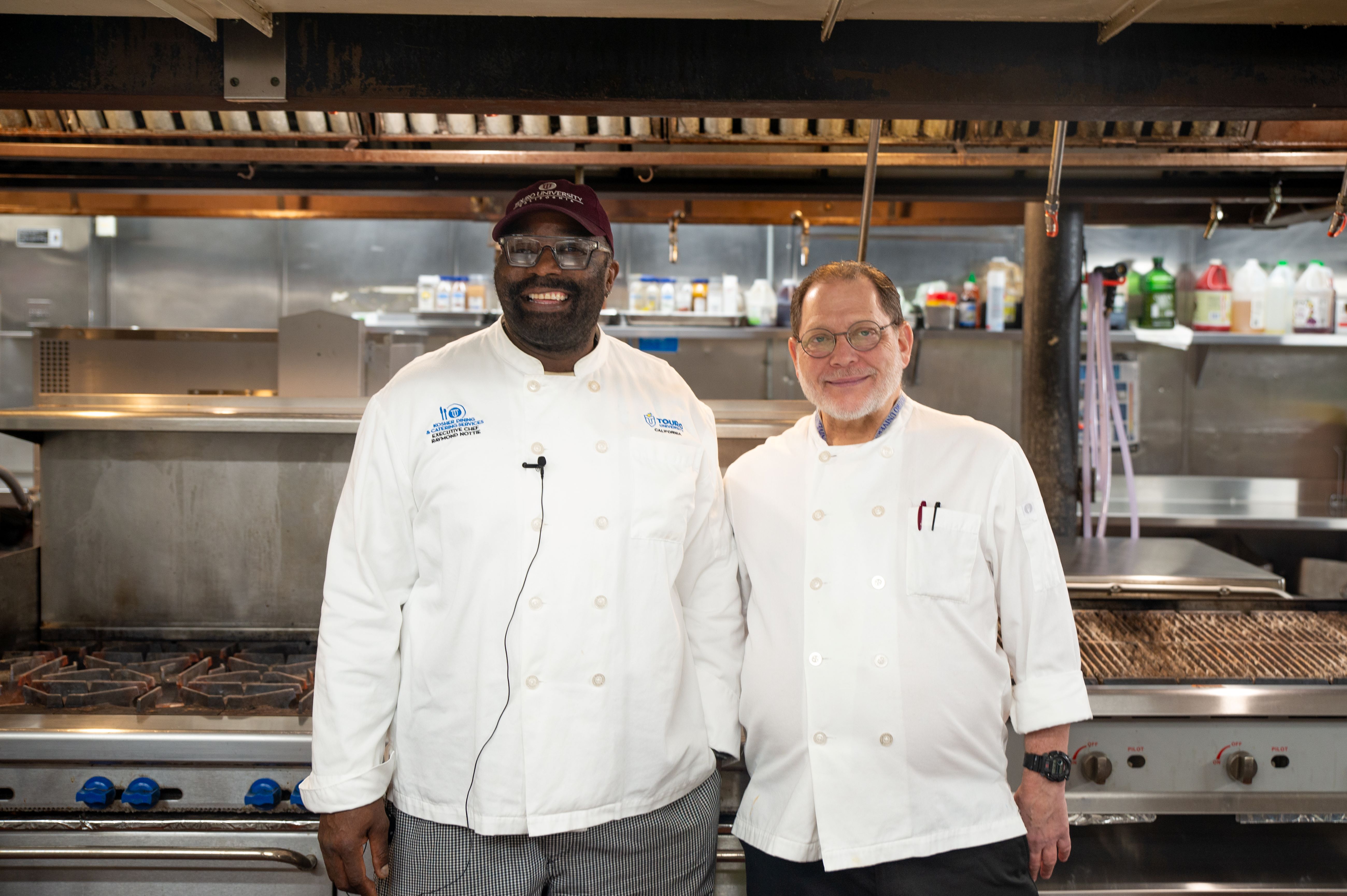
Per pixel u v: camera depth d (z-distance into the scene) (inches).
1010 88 50.7
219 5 45.6
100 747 56.6
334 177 96.3
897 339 52.3
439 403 50.3
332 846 48.1
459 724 48.0
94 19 49.7
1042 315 99.9
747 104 51.1
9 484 84.7
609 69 50.6
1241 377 162.7
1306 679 59.4
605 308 161.3
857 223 136.2
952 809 49.1
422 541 49.5
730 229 168.1
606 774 48.3
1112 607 74.8
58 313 169.9
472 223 169.9
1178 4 45.9
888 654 49.8
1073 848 63.5
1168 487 161.8
